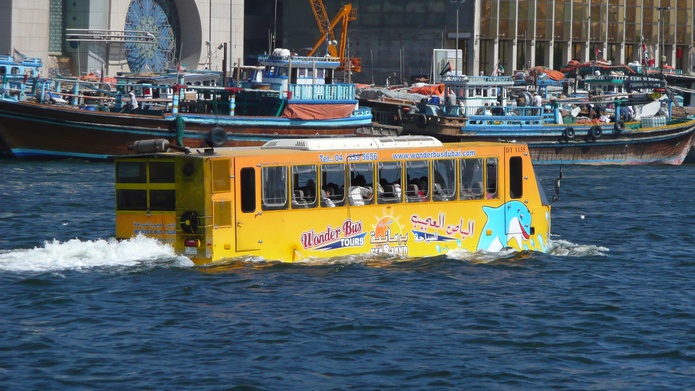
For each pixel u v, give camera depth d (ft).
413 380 175.42
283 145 255.09
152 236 245.65
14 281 235.61
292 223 246.27
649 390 172.24
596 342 199.72
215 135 635.66
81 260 248.73
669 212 421.59
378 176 255.50
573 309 224.53
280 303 220.02
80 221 362.33
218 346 192.13
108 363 182.29
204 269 239.30
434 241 262.47
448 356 188.75
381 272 247.91
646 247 317.01
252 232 242.58
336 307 218.59
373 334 201.36
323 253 249.96
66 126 622.13
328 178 250.57
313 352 189.37
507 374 179.42
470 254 267.18
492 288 239.09
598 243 325.21
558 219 392.88
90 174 552.82
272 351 189.57
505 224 271.69
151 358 185.06
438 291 233.96
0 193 449.06
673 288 250.37
